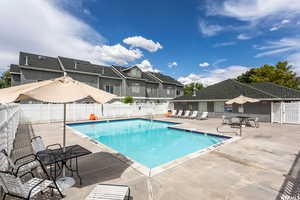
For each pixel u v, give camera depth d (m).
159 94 36.69
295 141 8.38
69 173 4.51
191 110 23.98
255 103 17.34
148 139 12.09
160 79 37.53
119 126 17.22
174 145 10.41
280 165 5.19
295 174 4.54
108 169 4.80
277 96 16.77
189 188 3.79
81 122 16.55
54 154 3.88
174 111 22.98
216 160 5.61
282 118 15.42
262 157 5.93
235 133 10.66
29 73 20.81
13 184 2.60
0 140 4.41
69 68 23.53
